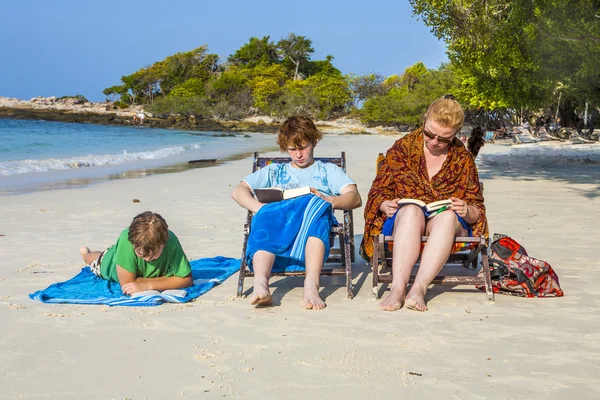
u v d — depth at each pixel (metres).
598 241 6.38
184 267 4.76
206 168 16.67
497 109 42.22
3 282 5.04
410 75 88.00
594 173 14.13
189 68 109.62
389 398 2.89
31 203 9.59
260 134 56.22
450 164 4.69
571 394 2.93
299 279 5.17
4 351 3.51
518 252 4.69
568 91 16.70
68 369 3.26
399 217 4.54
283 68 106.69
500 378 3.12
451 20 13.63
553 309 4.26
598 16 12.02
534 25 12.59
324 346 3.57
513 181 12.43
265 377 3.14
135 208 9.05
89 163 17.56
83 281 4.96
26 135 37.28
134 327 3.92
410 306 4.22
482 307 4.32
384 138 48.06
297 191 4.74
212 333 3.81
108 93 113.62
